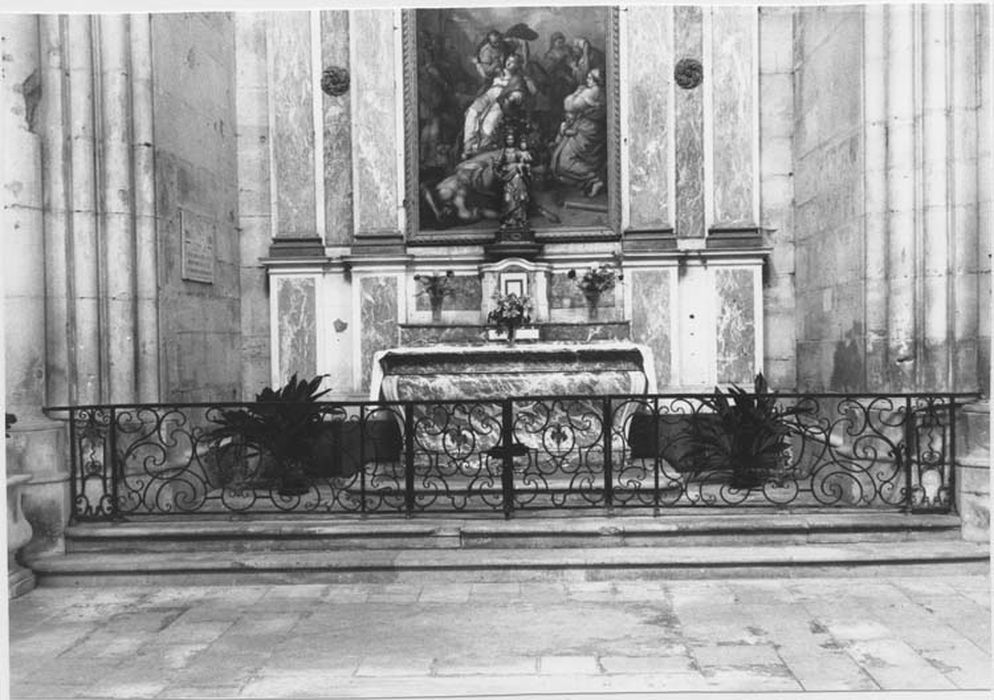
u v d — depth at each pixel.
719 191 9.10
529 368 8.06
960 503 6.37
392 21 9.19
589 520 6.48
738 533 6.34
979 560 6.06
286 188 9.34
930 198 6.65
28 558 6.23
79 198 6.75
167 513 6.56
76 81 6.76
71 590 6.05
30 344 6.45
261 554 6.26
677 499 6.57
